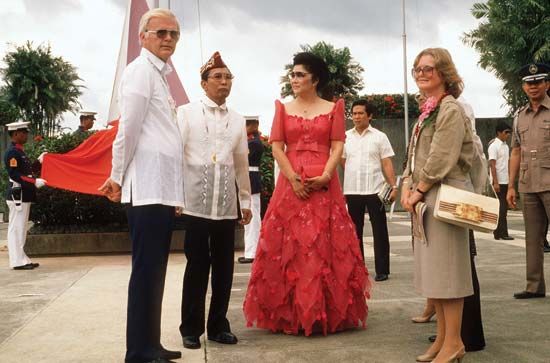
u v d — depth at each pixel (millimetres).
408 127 19266
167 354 3715
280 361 3818
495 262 8094
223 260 4289
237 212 4371
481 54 19812
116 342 4285
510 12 19078
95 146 8891
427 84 3674
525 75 5832
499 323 4738
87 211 9492
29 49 43719
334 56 36250
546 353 3932
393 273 7320
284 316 4512
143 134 3600
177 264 8180
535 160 5703
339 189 4730
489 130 18859
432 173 3510
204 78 4297
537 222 5727
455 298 3520
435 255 3518
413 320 4824
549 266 7766
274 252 4570
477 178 3744
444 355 3545
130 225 3615
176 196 3633
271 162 10070
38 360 3889
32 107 43812
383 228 6867
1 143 19578
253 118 8547
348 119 17344
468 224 3400
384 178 7152
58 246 9195
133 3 9805
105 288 6414
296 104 4766
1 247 10641
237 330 4684
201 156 4199
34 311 5312
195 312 4176
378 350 4043
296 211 4582
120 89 3617
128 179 3588
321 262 4496
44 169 8781
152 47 3688
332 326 4520
